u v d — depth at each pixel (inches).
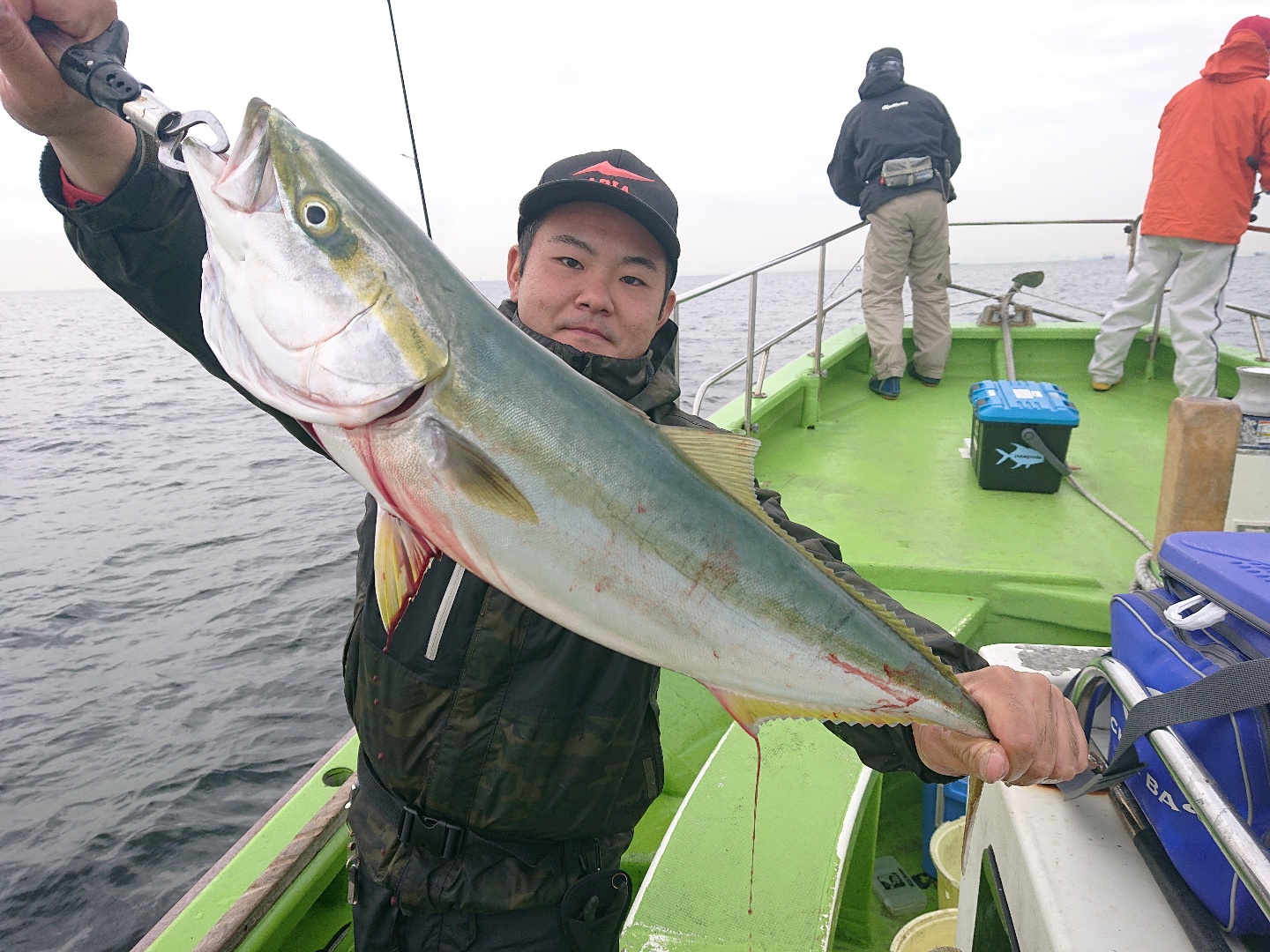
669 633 55.1
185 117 50.1
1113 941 51.5
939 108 240.8
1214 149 209.0
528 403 52.5
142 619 461.1
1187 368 227.8
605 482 53.2
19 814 282.7
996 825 67.4
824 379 266.4
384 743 57.7
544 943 57.2
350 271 51.1
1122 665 62.1
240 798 287.9
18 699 369.4
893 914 110.4
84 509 731.4
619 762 58.3
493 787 55.6
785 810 90.5
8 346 3543.3
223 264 51.8
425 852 57.2
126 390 1755.7
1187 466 108.3
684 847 85.2
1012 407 176.4
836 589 58.3
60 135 51.4
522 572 52.7
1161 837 56.1
